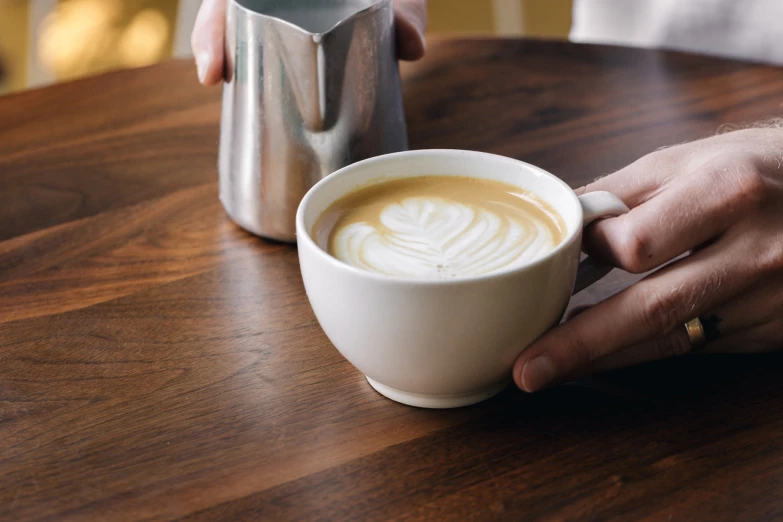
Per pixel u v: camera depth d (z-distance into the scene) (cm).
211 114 70
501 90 72
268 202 56
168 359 48
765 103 68
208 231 58
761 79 71
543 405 45
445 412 45
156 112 70
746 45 91
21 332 50
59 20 189
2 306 52
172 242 57
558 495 41
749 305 46
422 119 68
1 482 42
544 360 43
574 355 44
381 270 44
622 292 45
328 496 41
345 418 45
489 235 46
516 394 46
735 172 46
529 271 41
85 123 69
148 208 60
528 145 65
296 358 48
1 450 43
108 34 186
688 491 41
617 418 44
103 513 40
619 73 74
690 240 45
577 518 40
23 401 46
